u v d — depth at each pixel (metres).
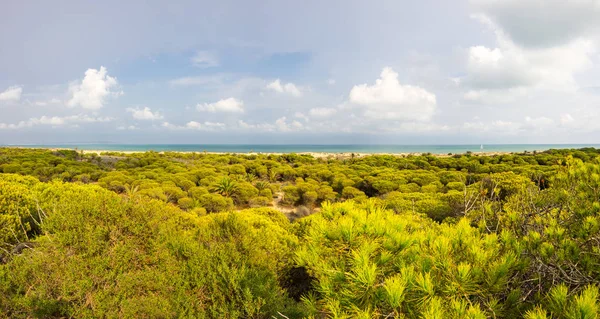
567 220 2.44
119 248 3.37
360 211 2.15
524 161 34.69
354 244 1.88
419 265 1.72
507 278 1.67
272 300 3.46
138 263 3.48
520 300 1.59
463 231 1.99
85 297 2.96
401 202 12.34
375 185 23.92
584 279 1.73
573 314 1.26
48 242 3.45
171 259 3.61
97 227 3.44
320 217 2.22
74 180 25.59
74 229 3.32
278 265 4.50
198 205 18.86
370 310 1.54
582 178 2.69
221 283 3.45
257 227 6.72
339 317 1.48
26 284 3.07
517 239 2.11
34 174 26.42
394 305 1.43
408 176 27.05
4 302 2.91
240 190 23.02
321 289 1.75
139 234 3.69
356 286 1.60
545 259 1.87
